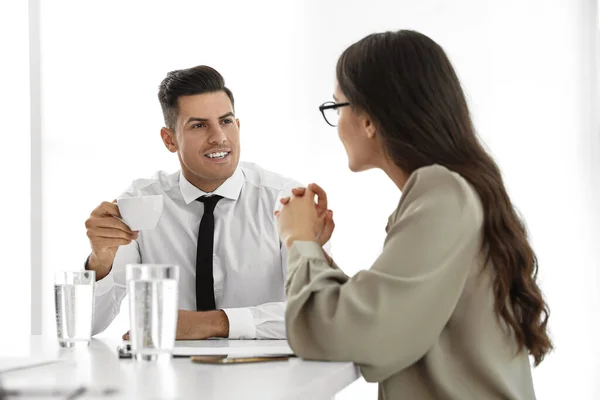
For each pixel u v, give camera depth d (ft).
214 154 7.88
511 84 11.73
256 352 4.69
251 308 6.53
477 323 4.42
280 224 4.90
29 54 12.51
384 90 4.79
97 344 5.29
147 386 3.14
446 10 11.89
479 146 4.80
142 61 12.71
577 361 11.37
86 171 12.57
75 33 12.73
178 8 12.74
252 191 8.34
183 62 12.70
